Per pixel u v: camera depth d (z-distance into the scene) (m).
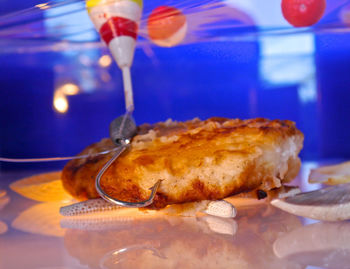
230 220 0.17
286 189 0.19
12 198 0.22
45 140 0.31
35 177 0.26
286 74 0.27
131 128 0.19
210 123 0.19
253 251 0.14
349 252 0.14
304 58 0.25
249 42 0.23
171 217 0.18
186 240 0.15
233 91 0.29
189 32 0.20
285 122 0.20
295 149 0.19
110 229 0.17
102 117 0.31
